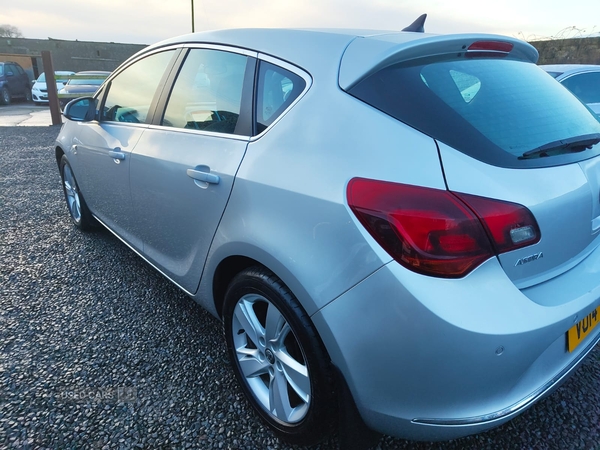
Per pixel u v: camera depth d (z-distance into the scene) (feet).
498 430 6.34
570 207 5.10
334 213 4.79
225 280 6.88
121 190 9.18
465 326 4.21
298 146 5.44
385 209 4.50
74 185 12.60
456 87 5.44
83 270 10.82
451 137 4.79
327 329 4.83
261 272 5.71
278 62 6.19
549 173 5.04
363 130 4.98
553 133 5.51
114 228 10.41
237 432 6.25
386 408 4.80
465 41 5.77
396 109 4.99
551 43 41.01
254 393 6.33
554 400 6.86
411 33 6.13
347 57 5.53
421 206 4.41
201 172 6.55
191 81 7.69
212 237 6.52
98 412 6.49
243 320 6.27
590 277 5.47
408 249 4.38
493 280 4.48
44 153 26.05
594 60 38.60
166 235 7.89
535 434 6.26
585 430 6.31
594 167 5.66
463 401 4.51
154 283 10.25
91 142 10.37
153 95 8.57
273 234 5.33
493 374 4.41
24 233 13.12
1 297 9.50
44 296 9.59
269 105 6.11
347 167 4.89
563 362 5.18
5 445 5.87
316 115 5.41
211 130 6.92
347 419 5.17
